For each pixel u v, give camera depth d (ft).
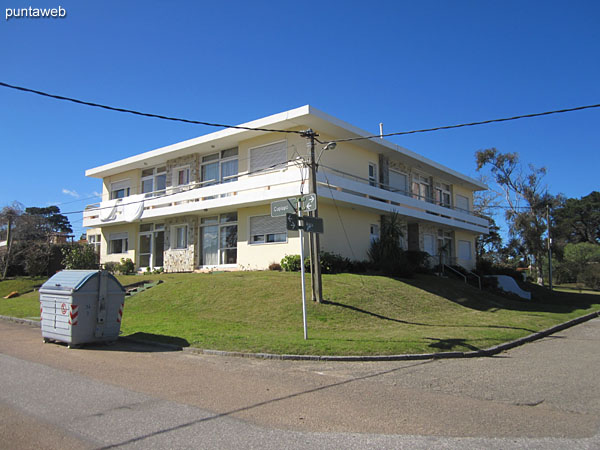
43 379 24.94
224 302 51.75
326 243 67.41
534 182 133.49
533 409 20.94
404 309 52.37
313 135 50.39
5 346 35.42
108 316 36.65
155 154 82.07
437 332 42.16
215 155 78.43
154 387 23.63
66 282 36.22
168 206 80.89
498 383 25.95
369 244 77.05
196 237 78.28
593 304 83.82
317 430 17.54
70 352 33.24
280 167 67.51
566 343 41.96
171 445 15.70
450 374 28.19
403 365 30.73
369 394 23.17
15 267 103.40
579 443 16.52
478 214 140.05
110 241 95.20
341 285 55.88
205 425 17.84
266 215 69.26
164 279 68.95
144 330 40.86
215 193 71.15
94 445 15.60
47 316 36.94
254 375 26.94
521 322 51.88
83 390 22.75
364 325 44.60
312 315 46.09
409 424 18.48
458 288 73.51
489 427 18.25
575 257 155.22
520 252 135.03
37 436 16.38
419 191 95.04
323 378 26.58
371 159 79.92
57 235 114.62
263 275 61.05
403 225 81.82
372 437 16.87
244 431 17.25
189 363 30.07
